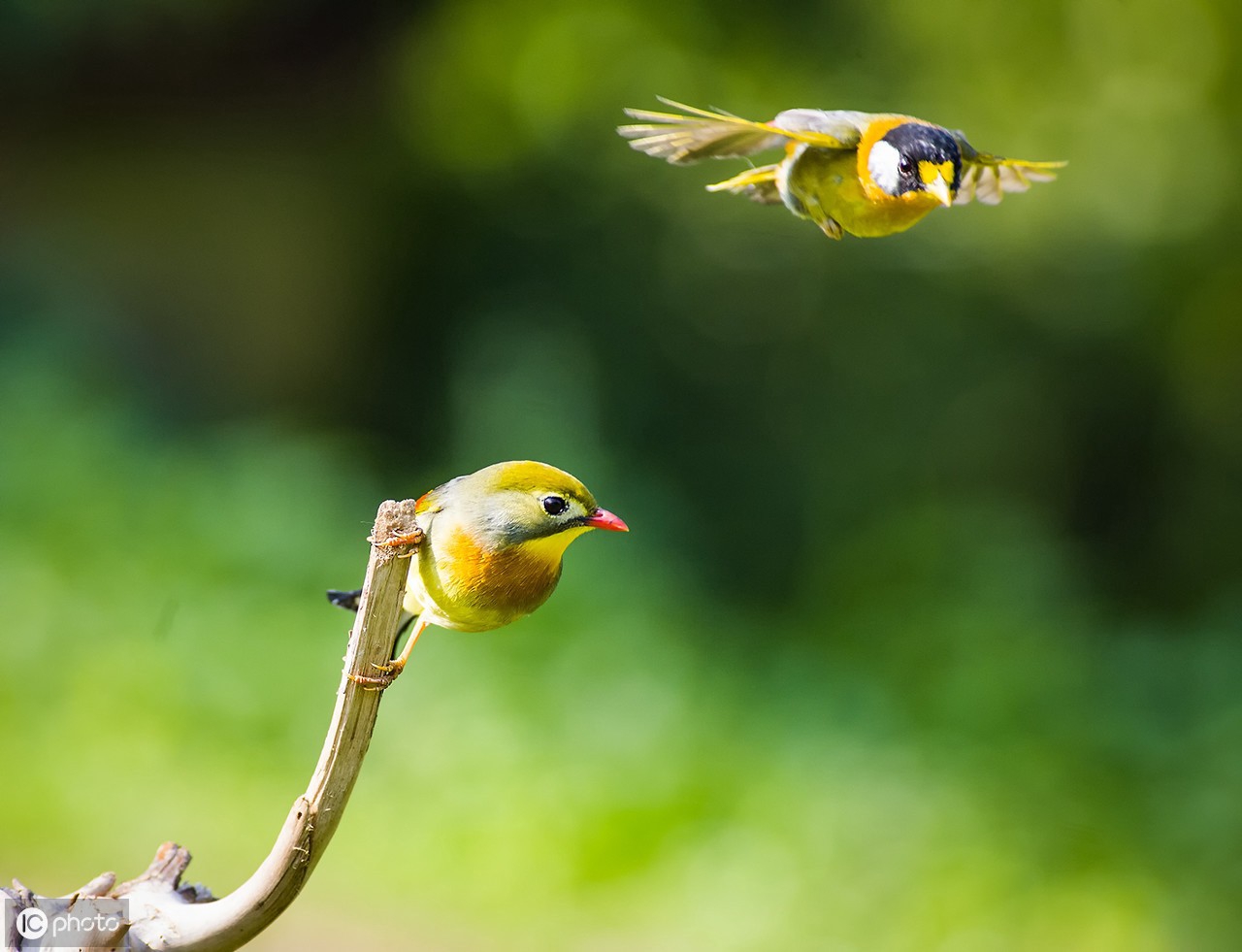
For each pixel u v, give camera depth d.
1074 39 18.50
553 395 18.36
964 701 12.80
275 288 20.47
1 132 19.56
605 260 21.00
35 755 10.90
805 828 10.52
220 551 13.93
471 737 11.44
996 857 10.35
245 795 10.88
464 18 20.56
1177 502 19.52
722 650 14.37
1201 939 9.84
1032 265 19.66
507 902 9.91
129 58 19.66
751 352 20.62
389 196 21.38
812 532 19.73
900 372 20.33
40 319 18.25
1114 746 12.08
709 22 19.84
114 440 15.62
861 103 19.39
